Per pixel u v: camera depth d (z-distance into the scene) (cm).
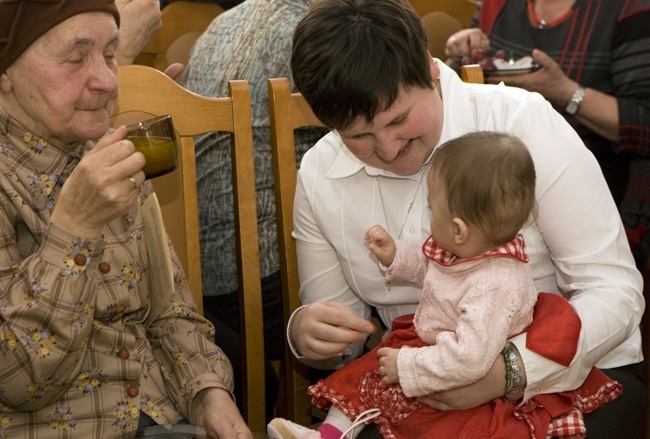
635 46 249
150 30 215
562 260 160
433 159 150
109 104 148
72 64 140
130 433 148
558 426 148
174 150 142
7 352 134
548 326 148
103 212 132
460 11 316
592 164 160
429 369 144
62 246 133
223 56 226
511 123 159
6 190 142
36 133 147
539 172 156
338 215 173
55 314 133
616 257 158
